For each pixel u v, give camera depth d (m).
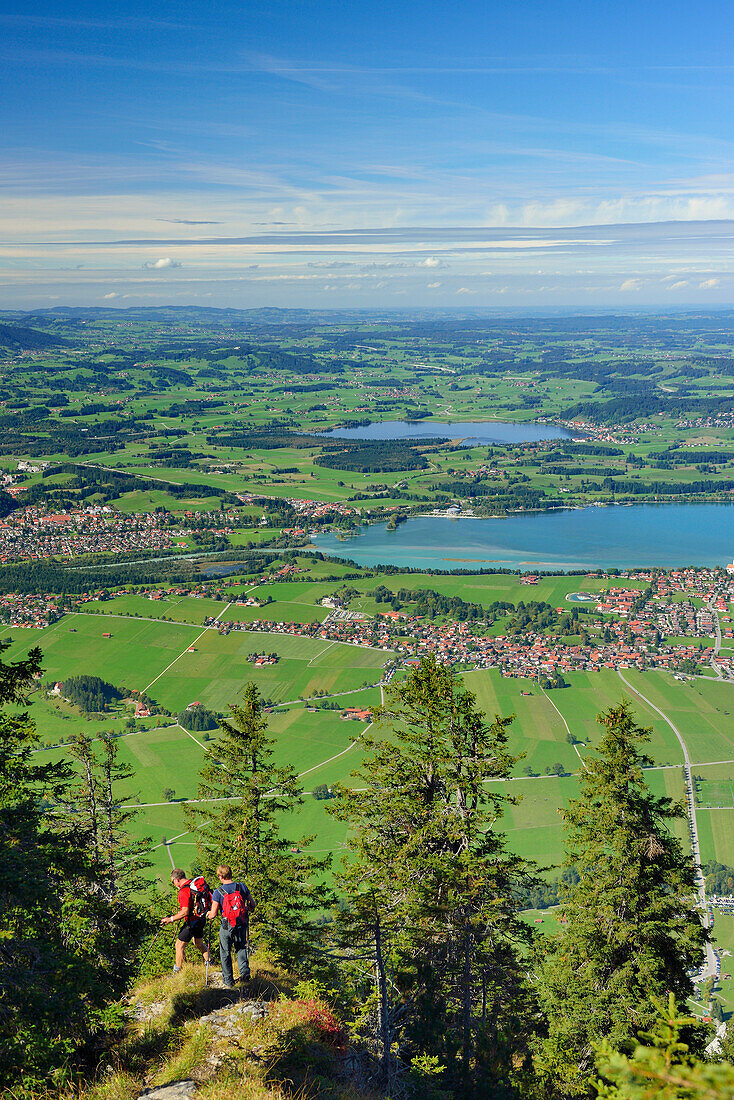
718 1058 30.84
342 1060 24.62
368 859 37.41
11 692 27.89
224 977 25.03
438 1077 29.53
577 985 34.12
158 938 34.00
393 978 33.97
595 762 36.12
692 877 35.12
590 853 35.12
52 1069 19.98
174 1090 19.73
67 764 28.11
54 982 22.16
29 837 25.39
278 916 37.09
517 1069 34.62
